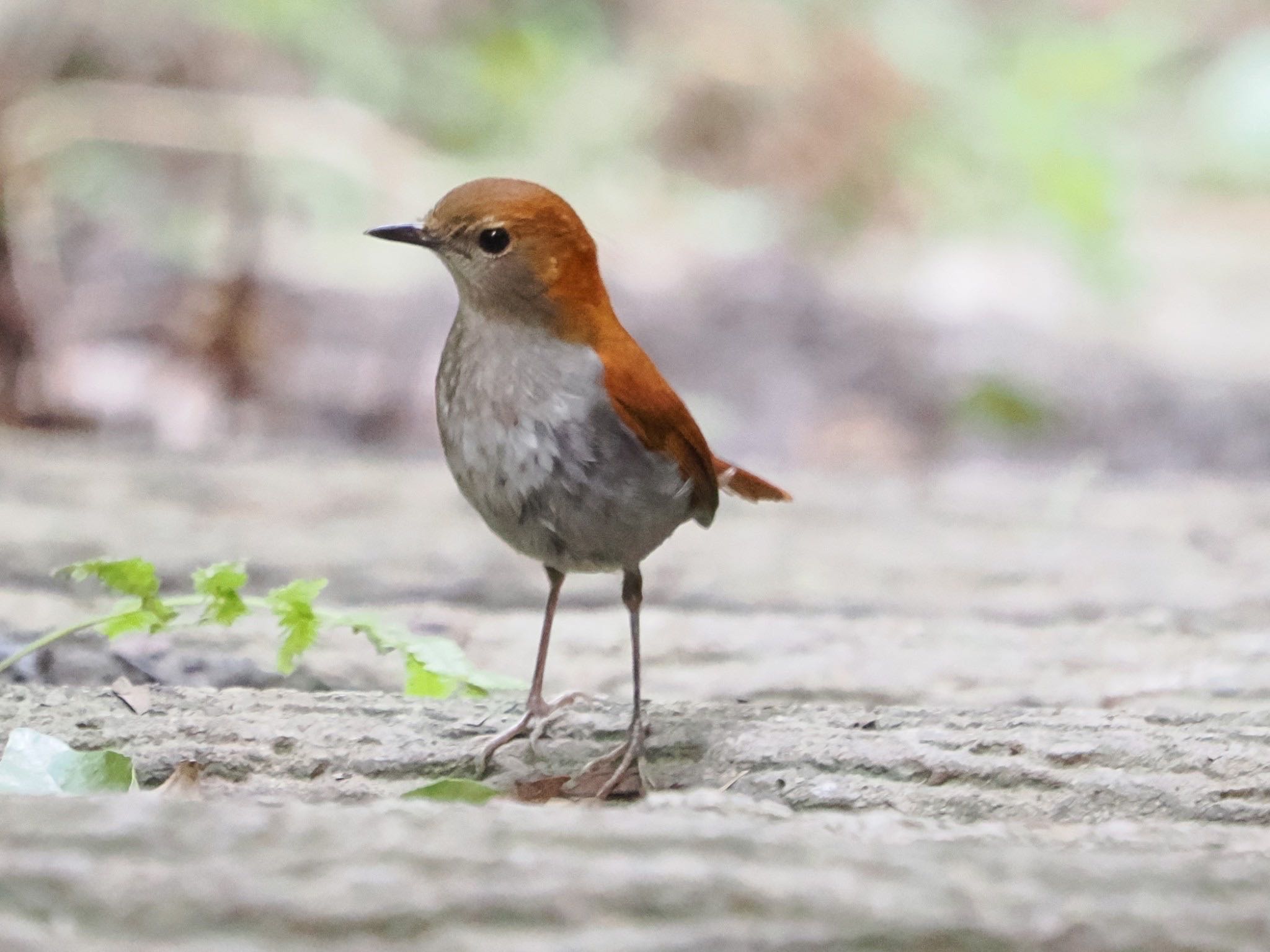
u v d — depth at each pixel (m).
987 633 7.98
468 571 8.91
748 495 7.46
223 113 19.11
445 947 3.35
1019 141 22.09
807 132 22.72
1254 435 16.11
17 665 6.97
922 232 22.25
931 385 16.92
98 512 9.90
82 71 20.11
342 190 19.23
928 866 3.75
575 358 5.88
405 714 6.06
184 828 3.75
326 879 3.51
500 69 22.56
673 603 8.61
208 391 15.20
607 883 3.53
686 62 23.45
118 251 17.17
